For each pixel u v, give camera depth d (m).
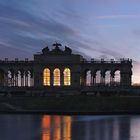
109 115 104.00
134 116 99.56
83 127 71.62
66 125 74.94
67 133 62.59
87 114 106.62
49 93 167.38
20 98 135.88
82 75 187.75
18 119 89.50
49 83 187.12
